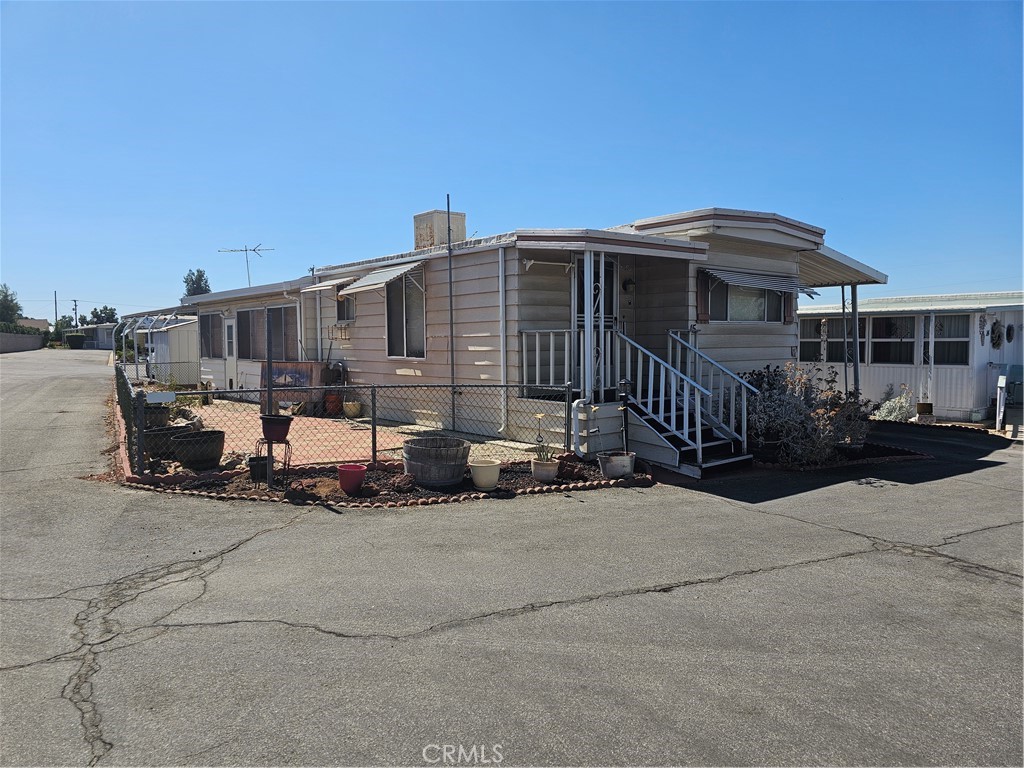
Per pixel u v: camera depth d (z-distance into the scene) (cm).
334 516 614
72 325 8725
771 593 447
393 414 1234
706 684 329
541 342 997
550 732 288
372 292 1274
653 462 858
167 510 625
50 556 504
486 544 541
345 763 268
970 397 1460
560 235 892
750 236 1101
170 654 356
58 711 303
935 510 669
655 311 1108
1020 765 268
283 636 377
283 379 1426
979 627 398
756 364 1184
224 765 266
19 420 1244
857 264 1318
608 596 438
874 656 361
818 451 877
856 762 270
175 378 2048
